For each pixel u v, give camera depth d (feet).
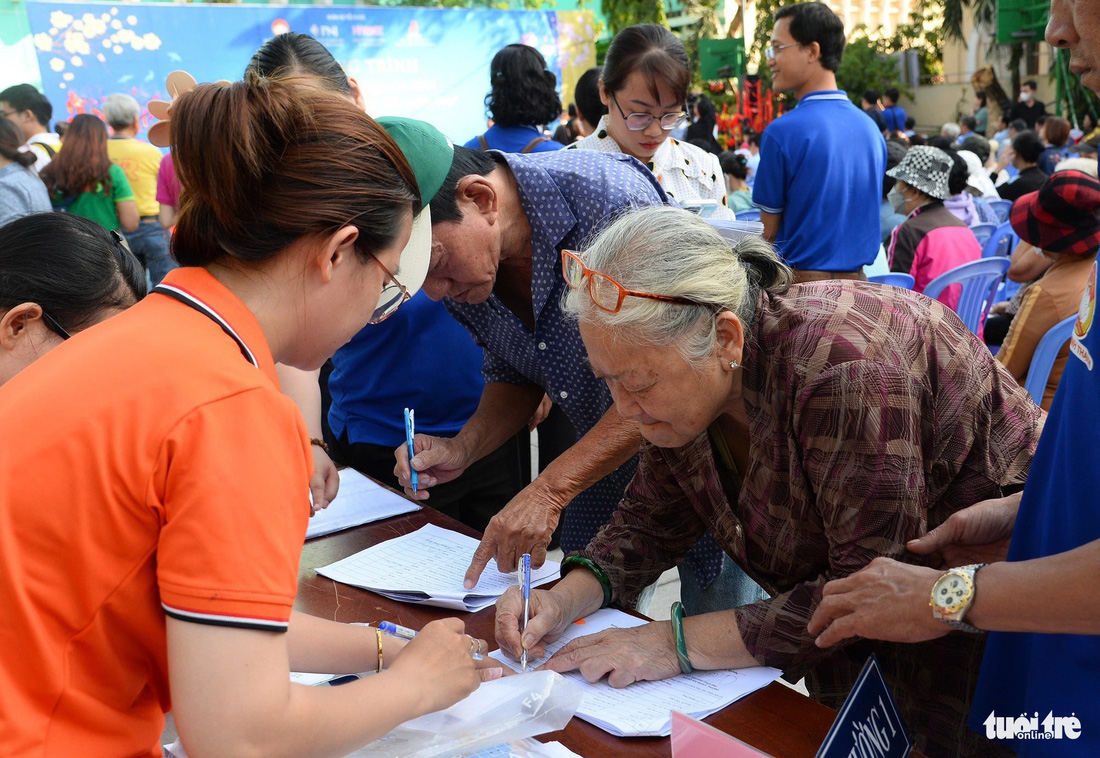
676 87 10.16
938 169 14.80
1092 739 3.51
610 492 7.19
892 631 3.73
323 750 2.84
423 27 28.76
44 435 2.66
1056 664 3.67
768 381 4.25
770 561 4.80
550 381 6.64
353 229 2.95
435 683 3.32
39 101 21.77
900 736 3.78
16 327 4.69
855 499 4.09
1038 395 9.85
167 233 19.02
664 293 3.94
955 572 3.52
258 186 2.83
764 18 54.80
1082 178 9.14
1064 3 3.46
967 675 4.79
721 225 5.39
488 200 5.59
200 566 2.55
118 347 2.80
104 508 2.61
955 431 4.38
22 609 2.60
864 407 3.99
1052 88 51.49
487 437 7.00
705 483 4.81
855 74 60.70
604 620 5.07
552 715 3.97
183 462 2.60
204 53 25.52
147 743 2.93
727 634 4.44
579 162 6.08
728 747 3.26
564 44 31.55
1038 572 3.29
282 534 2.70
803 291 4.42
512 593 4.96
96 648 2.69
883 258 15.51
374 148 3.03
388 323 7.69
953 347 4.37
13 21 25.13
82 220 5.02
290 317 3.08
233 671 2.55
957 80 63.93
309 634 4.04
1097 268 3.55
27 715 2.64
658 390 4.15
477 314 6.53
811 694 5.36
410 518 6.68
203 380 2.71
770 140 12.33
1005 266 13.78
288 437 2.80
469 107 30.09
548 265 6.01
